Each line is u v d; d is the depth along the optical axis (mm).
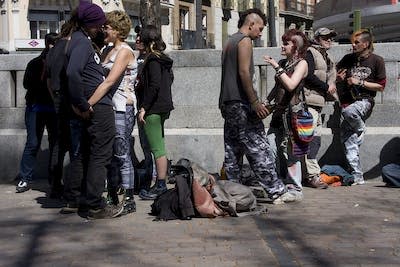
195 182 6828
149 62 7633
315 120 8281
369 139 8852
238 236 6109
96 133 6723
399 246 5707
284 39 7453
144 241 5980
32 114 8406
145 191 7973
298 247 5715
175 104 9547
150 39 7703
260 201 7613
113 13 7086
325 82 8336
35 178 9469
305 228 6363
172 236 6137
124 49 6793
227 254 5523
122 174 7129
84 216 7043
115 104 7129
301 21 57812
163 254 5551
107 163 6859
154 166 8719
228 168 7461
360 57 8664
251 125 7250
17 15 38500
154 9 13383
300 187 7656
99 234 6258
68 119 7238
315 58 8250
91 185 6805
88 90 6648
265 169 7348
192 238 6059
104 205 6941
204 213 6824
